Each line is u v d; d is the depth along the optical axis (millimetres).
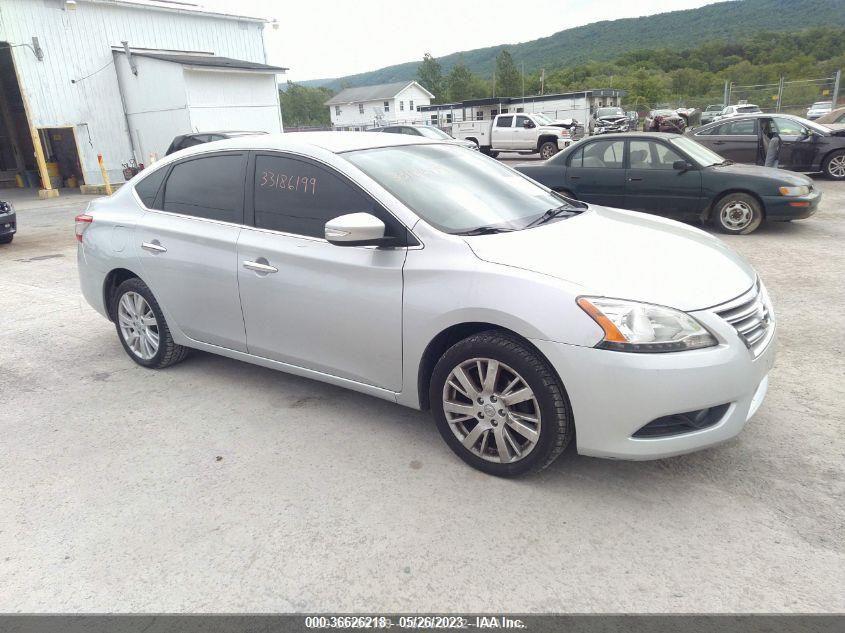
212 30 24766
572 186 9336
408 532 2617
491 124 25484
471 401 2994
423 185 3393
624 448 2617
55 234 11719
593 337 2549
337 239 2938
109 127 21625
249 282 3652
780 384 3873
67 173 23969
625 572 2342
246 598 2291
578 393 2607
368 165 3400
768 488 2814
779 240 8062
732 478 2902
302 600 2270
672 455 2648
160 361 4430
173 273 4043
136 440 3494
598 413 2598
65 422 3748
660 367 2496
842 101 30312
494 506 2766
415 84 77375
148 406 3924
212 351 4105
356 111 78250
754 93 33250
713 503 2727
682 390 2516
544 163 9656
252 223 3697
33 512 2865
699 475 2938
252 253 3625
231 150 3873
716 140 13359
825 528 2533
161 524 2738
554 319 2607
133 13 21875
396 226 3119
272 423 3635
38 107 19656
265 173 3672
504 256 2871
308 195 3467
